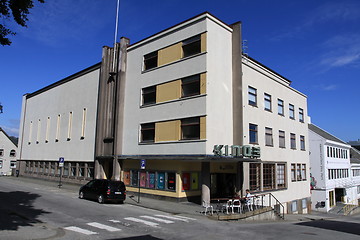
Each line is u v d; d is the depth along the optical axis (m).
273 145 27.61
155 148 22.91
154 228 12.43
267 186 26.16
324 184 37.62
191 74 21.27
